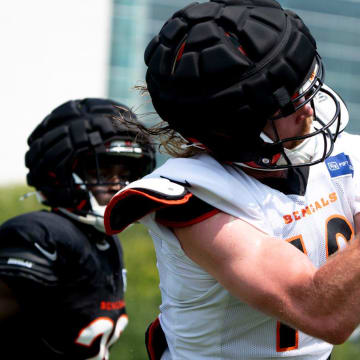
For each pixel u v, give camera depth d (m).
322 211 4.09
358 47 41.84
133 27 36.91
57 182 6.12
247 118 3.78
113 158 6.16
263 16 3.83
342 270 3.45
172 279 4.19
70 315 5.70
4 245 5.64
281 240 3.71
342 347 10.26
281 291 3.58
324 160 4.05
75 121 6.17
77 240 5.78
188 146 4.13
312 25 41.66
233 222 3.76
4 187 18.11
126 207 3.91
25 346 5.62
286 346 4.09
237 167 4.02
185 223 3.80
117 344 9.77
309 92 3.92
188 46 3.84
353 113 41.62
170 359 4.50
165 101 3.96
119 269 6.16
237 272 3.66
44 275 5.55
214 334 4.11
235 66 3.72
